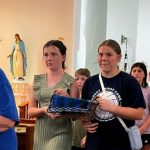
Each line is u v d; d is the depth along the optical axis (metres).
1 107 1.69
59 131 2.23
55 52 2.24
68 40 4.55
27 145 3.43
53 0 4.55
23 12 4.61
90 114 1.92
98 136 1.96
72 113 1.95
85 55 5.37
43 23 4.58
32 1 4.59
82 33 5.18
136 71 3.13
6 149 1.74
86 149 2.01
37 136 2.29
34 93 2.33
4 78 1.74
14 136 1.81
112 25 6.52
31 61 4.61
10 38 4.64
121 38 6.62
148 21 6.53
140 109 1.91
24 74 4.60
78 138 2.71
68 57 4.54
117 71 1.98
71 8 4.53
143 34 6.58
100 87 1.97
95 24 5.88
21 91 4.55
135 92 1.91
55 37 4.56
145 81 3.18
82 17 5.16
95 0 5.86
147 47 6.55
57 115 1.99
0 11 4.65
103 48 1.94
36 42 4.60
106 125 1.93
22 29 4.62
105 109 1.85
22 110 3.69
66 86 2.26
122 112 1.83
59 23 4.55
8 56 4.63
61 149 2.20
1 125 1.68
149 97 3.04
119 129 1.92
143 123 2.99
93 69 5.80
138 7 6.57
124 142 1.93
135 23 6.61
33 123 3.55
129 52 6.64
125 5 6.58
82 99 1.98
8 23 4.64
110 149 1.94
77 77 2.93
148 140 3.01
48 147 2.22
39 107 2.31
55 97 2.00
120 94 1.92
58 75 2.30
